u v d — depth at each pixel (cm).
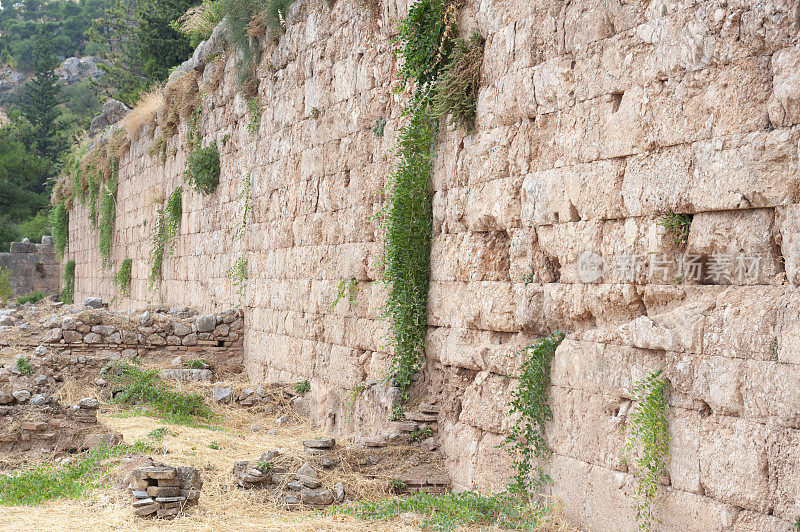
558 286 812
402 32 1083
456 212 1002
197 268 2159
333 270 1368
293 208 1554
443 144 1047
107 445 1102
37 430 1105
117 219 3139
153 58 4934
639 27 712
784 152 585
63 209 4153
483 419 909
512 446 850
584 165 773
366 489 916
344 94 1348
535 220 846
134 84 5544
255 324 1756
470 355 949
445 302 1026
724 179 625
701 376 626
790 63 579
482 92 951
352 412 1209
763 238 605
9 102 12138
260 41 1753
